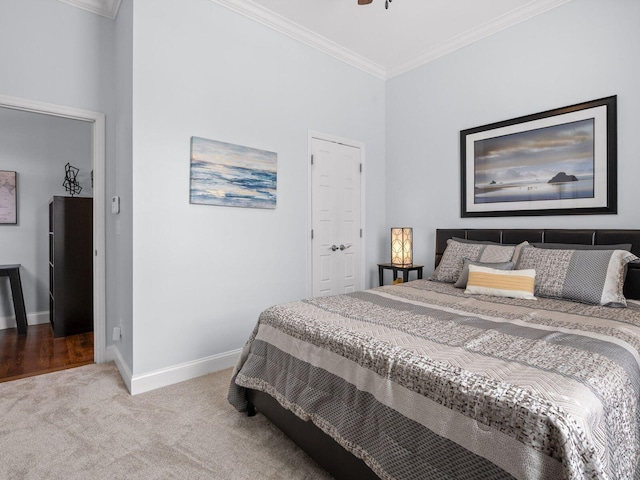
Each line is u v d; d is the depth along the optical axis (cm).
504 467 96
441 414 113
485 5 291
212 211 278
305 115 342
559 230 277
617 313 193
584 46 269
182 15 260
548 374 113
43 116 416
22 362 294
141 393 240
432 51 365
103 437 188
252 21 300
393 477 121
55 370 277
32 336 364
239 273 296
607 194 259
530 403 98
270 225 316
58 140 425
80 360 299
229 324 290
